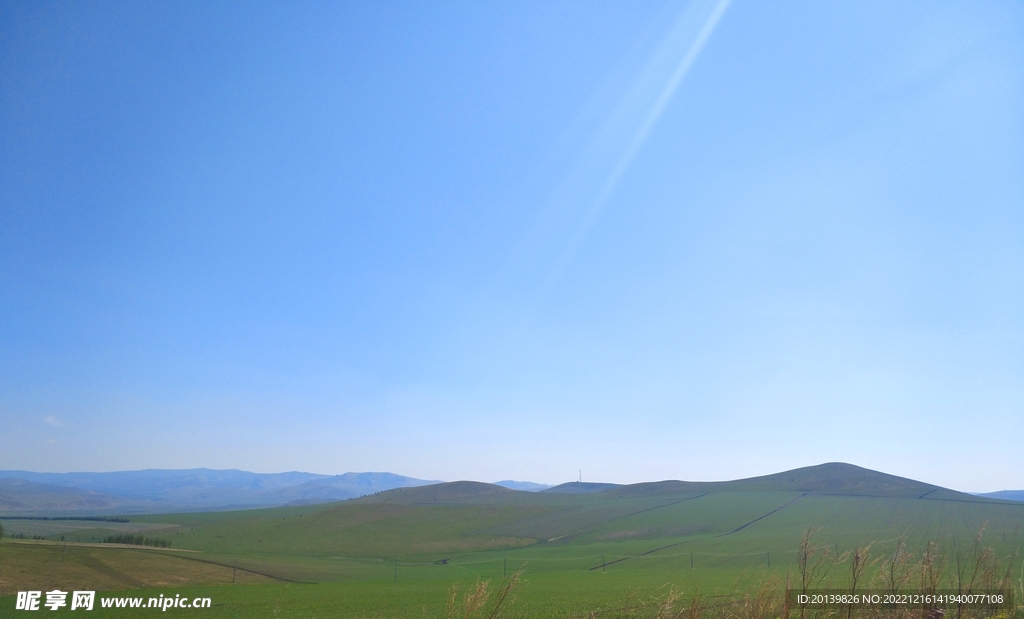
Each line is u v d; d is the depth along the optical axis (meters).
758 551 82.44
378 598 46.78
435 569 87.31
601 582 52.03
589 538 122.00
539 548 115.19
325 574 77.50
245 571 73.12
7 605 41.19
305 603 43.53
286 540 135.88
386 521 155.12
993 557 9.12
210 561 77.19
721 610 9.55
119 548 77.56
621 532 124.44
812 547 8.55
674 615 10.12
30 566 55.69
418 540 132.75
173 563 70.44
